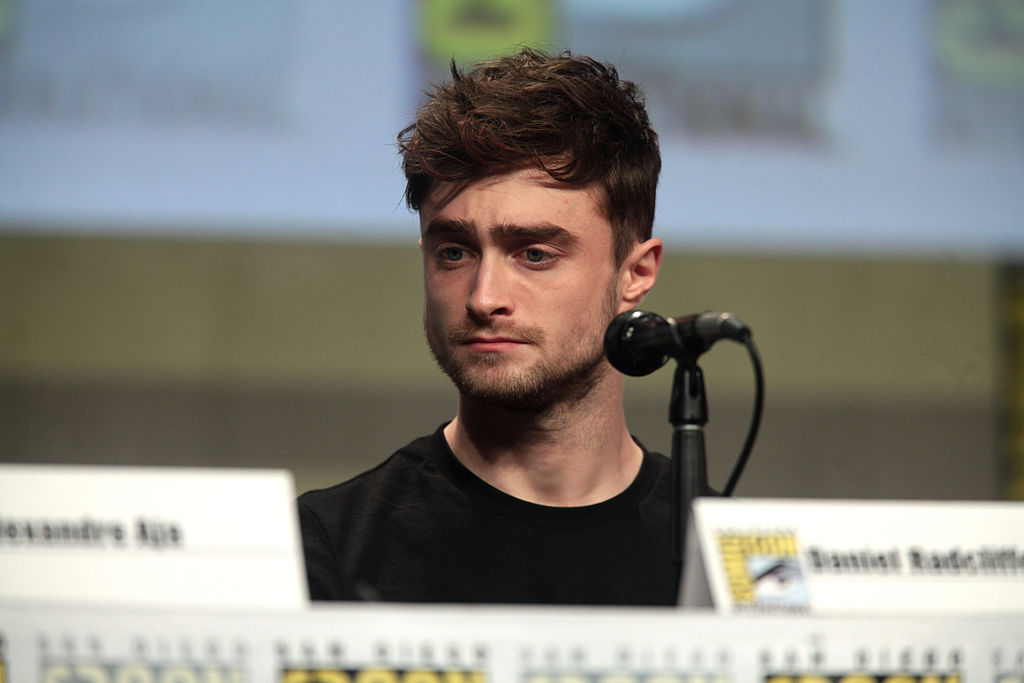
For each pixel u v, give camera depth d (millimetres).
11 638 2842
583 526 5168
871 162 11758
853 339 14211
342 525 5250
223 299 13812
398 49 11453
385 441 13766
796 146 11719
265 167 11445
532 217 4977
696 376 4078
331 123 11469
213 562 2969
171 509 3002
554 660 2885
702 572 3152
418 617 2889
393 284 13969
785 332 14133
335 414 13766
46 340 13625
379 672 2867
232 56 11469
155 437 13609
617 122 5285
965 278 14359
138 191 11398
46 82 11383
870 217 11758
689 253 14125
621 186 5250
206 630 2867
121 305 13727
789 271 14203
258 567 2977
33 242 13672
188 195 11422
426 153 5156
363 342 13875
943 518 3191
